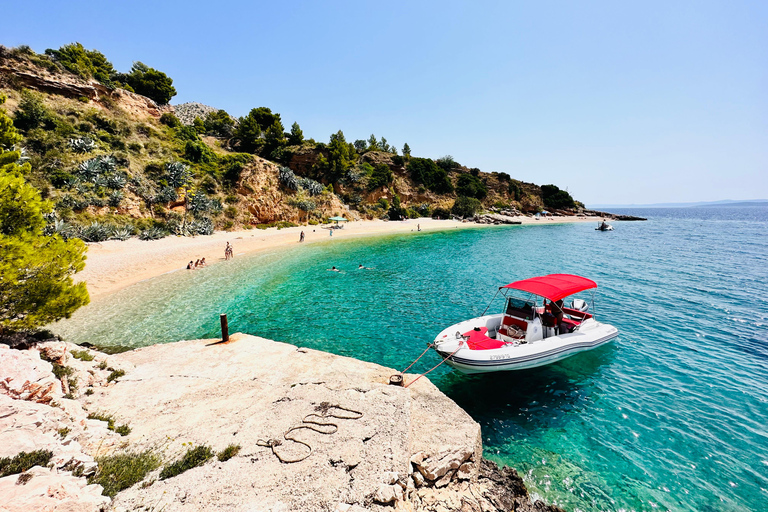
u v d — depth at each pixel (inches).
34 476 153.9
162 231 1507.1
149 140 1985.7
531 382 428.5
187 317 651.5
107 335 559.8
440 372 455.2
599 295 805.2
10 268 310.0
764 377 434.9
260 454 216.5
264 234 1867.6
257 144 3073.3
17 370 232.7
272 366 370.3
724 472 281.0
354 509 171.8
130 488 185.2
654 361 482.0
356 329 605.0
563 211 4121.6
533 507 238.2
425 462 228.7
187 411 276.8
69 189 1315.2
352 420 253.8
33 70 1663.4
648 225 3282.5
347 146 3248.0
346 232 2241.6
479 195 3690.9
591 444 316.5
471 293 841.5
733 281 932.6
